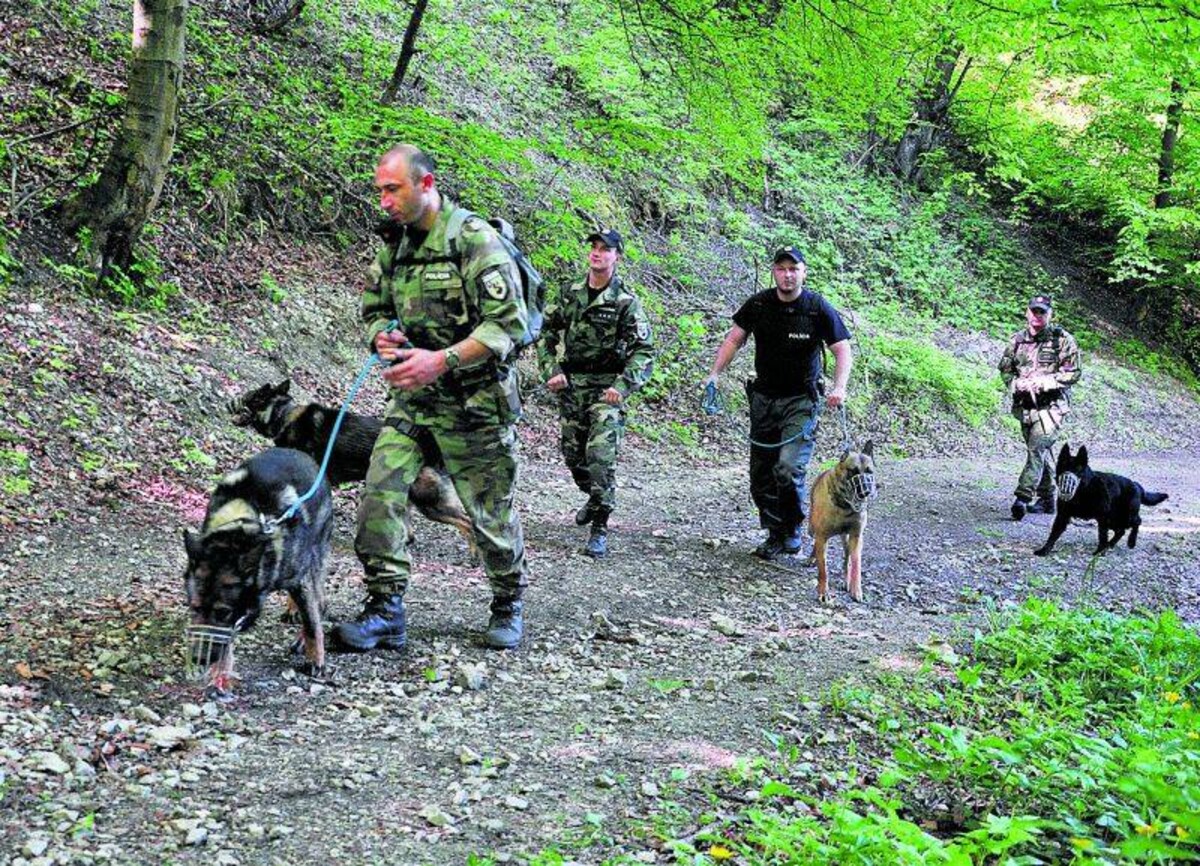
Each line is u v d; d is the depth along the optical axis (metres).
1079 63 11.47
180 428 7.72
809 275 18.66
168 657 4.57
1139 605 7.80
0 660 4.30
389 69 13.56
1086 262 25.81
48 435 6.84
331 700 4.41
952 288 21.34
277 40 12.69
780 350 7.70
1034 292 23.33
